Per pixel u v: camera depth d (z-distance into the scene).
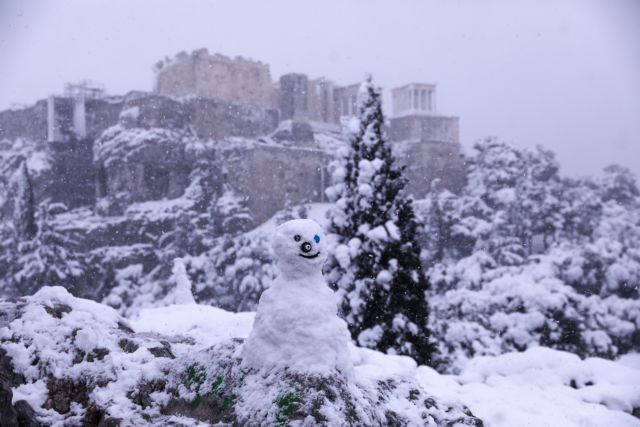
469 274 49.38
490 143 96.50
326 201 86.50
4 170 84.38
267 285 52.19
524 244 80.25
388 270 23.92
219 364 7.86
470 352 30.78
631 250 48.62
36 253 51.84
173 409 7.72
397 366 10.84
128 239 72.25
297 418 6.72
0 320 9.08
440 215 76.19
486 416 10.99
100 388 7.95
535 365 13.79
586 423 11.30
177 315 15.33
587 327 35.19
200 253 67.38
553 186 87.94
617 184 99.94
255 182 81.19
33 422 7.45
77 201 83.38
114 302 56.47
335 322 7.57
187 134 84.06
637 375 13.35
